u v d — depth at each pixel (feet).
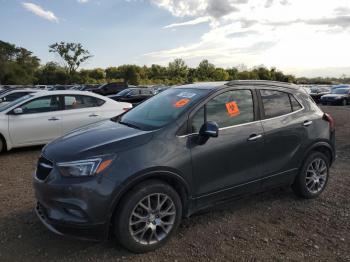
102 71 301.22
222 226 13.25
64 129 27.14
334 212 14.76
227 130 12.97
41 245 11.69
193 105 12.59
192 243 11.94
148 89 78.59
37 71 290.76
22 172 20.71
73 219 10.38
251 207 15.11
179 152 11.65
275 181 14.58
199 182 12.23
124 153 10.83
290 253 11.46
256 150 13.69
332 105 94.63
